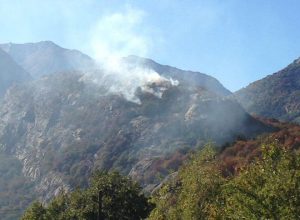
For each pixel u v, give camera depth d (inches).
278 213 773.3
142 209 1920.5
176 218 1294.3
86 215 1882.4
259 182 829.2
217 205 1099.3
